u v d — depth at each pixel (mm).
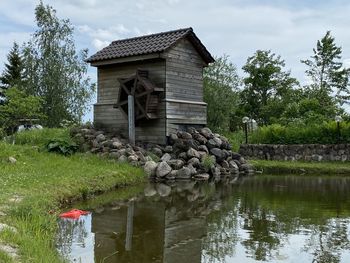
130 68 19734
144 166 16016
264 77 45812
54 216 8367
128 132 19453
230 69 35000
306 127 24312
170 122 18766
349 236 8031
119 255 6801
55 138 17594
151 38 19922
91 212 9938
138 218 9453
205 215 9875
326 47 46000
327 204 11328
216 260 6637
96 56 20234
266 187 14734
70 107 36375
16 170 12531
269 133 24469
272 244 7508
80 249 7047
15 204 8258
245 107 46000
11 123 25109
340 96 44688
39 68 36219
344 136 22562
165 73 18656
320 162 21641
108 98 20359
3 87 47188
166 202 11523
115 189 13211
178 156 17922
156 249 7152
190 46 19969
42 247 6055
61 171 12953
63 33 36625
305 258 6738
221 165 18844
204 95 33938
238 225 8883
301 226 8805
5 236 6020
